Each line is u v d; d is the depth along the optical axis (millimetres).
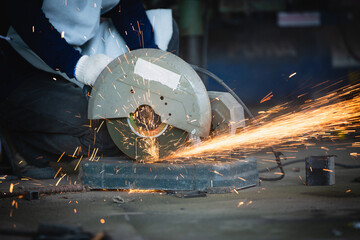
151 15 5297
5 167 5402
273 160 5922
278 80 18906
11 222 3096
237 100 4508
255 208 3338
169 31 5250
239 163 4148
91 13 4680
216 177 3959
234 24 19312
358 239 2582
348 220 2959
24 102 4820
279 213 3166
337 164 5328
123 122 4152
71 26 4652
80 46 5012
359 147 6910
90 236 2635
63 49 4387
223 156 4176
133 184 4098
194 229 2793
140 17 5098
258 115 11547
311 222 2920
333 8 20109
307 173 4328
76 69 4328
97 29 4840
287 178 4742
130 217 3137
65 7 4582
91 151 4844
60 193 4078
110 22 5191
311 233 2688
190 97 3971
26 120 4828
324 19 20047
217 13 17953
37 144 4953
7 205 3617
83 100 4793
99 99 4121
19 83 4879
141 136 4125
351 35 22469
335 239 2580
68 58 4363
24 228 2936
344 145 7148
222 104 4164
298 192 3959
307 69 19469
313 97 15477
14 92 4848
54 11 4578
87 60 4336
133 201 3701
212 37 19234
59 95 4820
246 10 17594
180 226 2865
